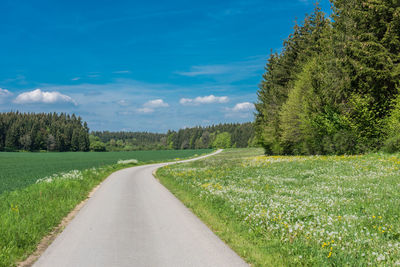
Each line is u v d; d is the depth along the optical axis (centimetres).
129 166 5084
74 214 1087
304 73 3725
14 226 748
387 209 826
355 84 2631
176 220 953
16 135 15662
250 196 1193
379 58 2345
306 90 3634
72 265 563
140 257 603
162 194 1606
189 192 1541
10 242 653
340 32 2769
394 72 2291
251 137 18162
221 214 973
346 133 2736
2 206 1042
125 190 1797
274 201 1042
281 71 4909
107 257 606
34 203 1093
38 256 629
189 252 629
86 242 716
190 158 8306
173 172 2948
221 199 1173
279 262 556
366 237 620
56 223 926
